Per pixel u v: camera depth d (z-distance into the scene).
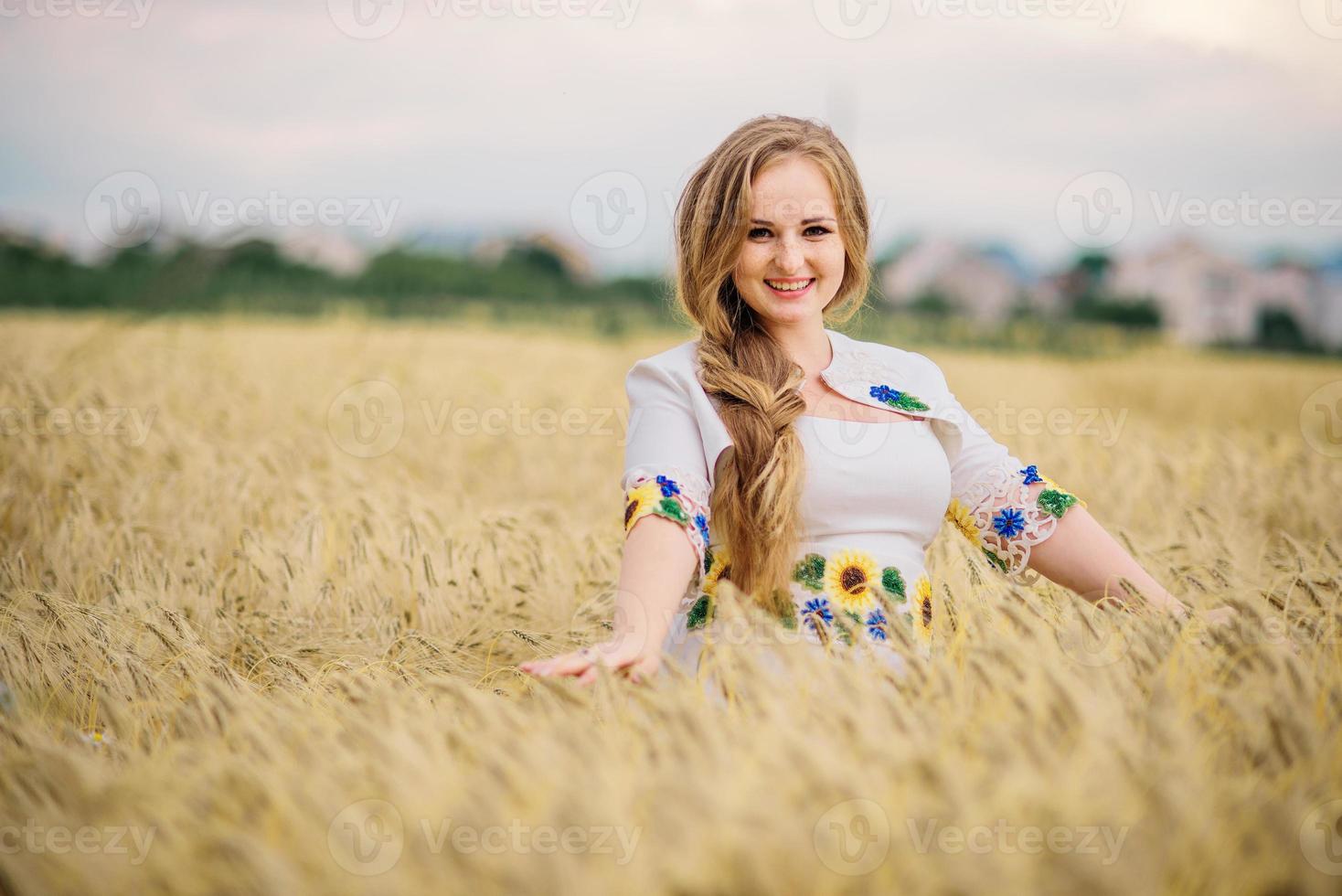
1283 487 5.77
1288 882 1.71
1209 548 3.84
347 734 2.28
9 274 22.61
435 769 2.01
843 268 2.92
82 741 2.73
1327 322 30.06
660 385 2.79
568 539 4.84
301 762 2.16
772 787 1.83
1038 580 3.37
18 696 2.93
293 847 1.89
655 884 1.66
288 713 2.43
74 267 22.77
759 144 2.78
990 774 1.89
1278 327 30.38
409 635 3.30
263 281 24.11
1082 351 26.00
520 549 4.43
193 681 2.94
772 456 2.61
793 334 2.90
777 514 2.59
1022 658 2.22
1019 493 2.91
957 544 3.59
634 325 23.77
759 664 2.33
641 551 2.53
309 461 6.64
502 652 3.58
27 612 3.61
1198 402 16.45
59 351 10.09
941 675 2.27
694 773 1.83
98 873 1.84
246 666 3.49
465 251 29.81
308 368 11.23
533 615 4.07
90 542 4.52
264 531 4.88
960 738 2.10
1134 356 24.98
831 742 1.97
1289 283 30.56
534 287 29.73
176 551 4.58
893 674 2.34
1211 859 1.73
